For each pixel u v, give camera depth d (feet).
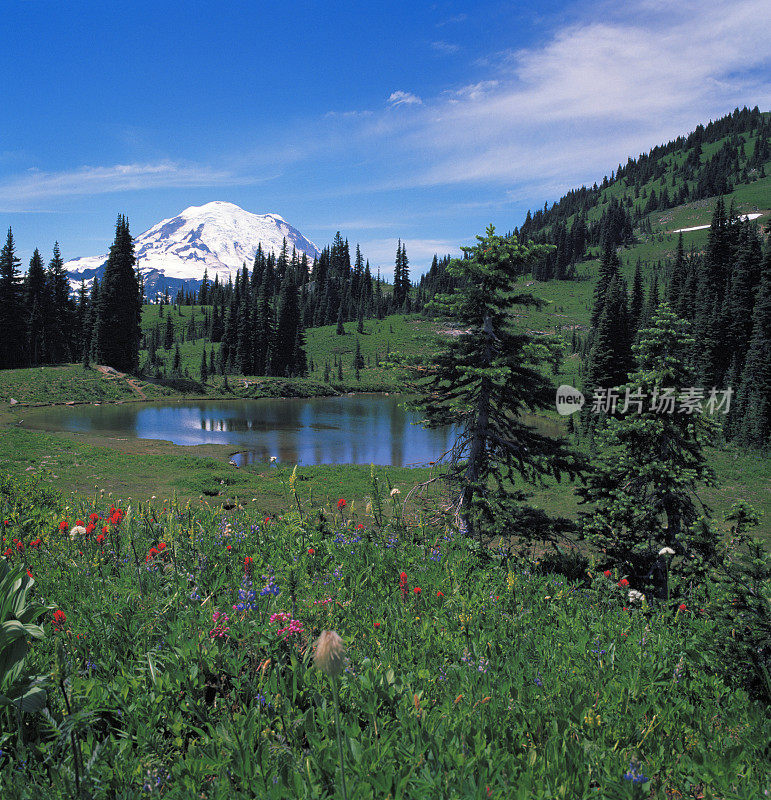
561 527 42.34
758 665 13.42
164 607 13.64
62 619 11.43
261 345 383.04
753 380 170.60
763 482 105.29
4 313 274.57
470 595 17.30
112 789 7.75
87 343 335.88
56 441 121.60
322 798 7.34
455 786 7.62
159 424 202.49
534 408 48.24
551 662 13.03
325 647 5.79
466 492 44.11
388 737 8.79
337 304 633.20
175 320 643.86
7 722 9.19
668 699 11.96
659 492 43.68
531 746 9.31
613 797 8.24
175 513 25.62
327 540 20.99
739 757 9.61
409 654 12.55
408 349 479.82
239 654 11.09
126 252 304.30
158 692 9.71
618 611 18.60
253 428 202.90
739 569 15.19
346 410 274.36
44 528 21.81
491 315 47.52
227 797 7.48
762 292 179.11
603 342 174.60
